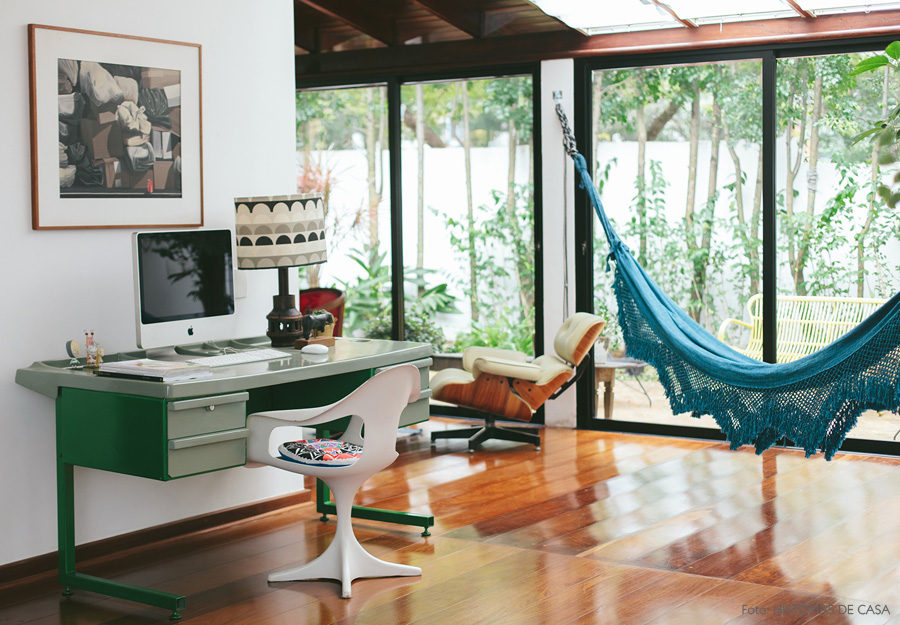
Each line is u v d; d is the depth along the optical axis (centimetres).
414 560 382
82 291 383
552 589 347
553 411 630
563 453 558
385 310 679
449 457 554
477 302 654
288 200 411
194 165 422
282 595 346
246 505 444
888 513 429
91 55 382
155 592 329
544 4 538
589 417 621
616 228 610
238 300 445
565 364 561
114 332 395
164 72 408
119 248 396
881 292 546
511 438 575
